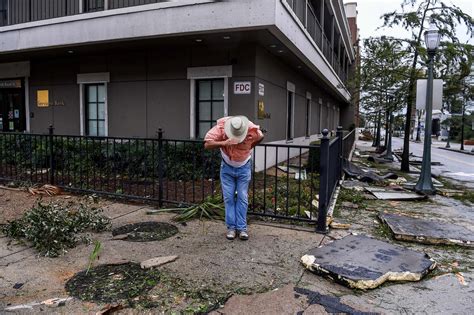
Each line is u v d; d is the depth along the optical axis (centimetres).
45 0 1051
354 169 994
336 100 2748
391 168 1260
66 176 748
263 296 291
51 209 432
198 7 723
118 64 1005
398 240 440
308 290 303
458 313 272
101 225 444
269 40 812
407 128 1169
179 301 282
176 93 938
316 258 353
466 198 717
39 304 273
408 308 278
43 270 333
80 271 331
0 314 260
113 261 353
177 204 543
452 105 1419
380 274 319
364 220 527
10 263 348
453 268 357
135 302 278
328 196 515
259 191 638
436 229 467
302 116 1438
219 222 486
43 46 909
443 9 1070
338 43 1944
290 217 478
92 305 272
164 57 942
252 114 866
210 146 398
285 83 1142
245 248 393
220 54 883
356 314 267
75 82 1081
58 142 775
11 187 669
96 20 827
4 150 779
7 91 1233
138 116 990
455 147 2986
